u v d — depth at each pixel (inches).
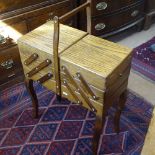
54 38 41.3
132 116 64.5
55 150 56.2
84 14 77.2
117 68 41.4
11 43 65.9
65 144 57.5
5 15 60.5
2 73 69.2
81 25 80.4
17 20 63.3
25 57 49.5
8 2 59.3
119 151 55.9
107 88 41.3
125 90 50.7
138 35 102.0
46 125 62.1
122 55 43.5
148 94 72.9
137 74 81.0
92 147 52.6
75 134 59.7
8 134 59.8
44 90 72.4
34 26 68.0
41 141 58.2
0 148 56.7
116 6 83.9
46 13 68.4
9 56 67.7
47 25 52.6
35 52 46.5
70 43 46.4
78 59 42.6
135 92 73.0
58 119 63.7
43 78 49.5
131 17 93.2
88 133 59.9
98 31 86.0
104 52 44.2
